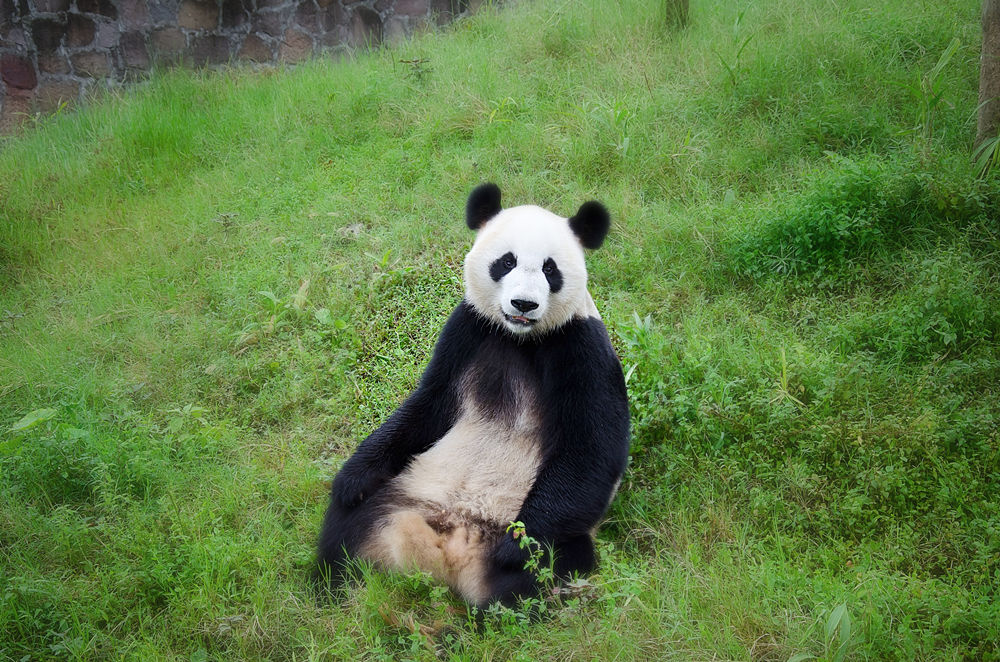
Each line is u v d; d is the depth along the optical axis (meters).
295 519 4.67
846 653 3.50
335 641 3.73
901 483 4.50
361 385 5.75
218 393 5.77
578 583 3.83
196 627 3.88
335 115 9.27
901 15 9.45
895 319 5.61
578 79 9.19
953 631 3.68
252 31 11.66
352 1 11.84
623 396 4.40
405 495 4.26
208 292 6.85
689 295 6.38
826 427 4.84
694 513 4.61
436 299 6.40
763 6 10.20
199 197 8.27
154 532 4.38
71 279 7.29
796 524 4.46
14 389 5.84
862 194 6.53
